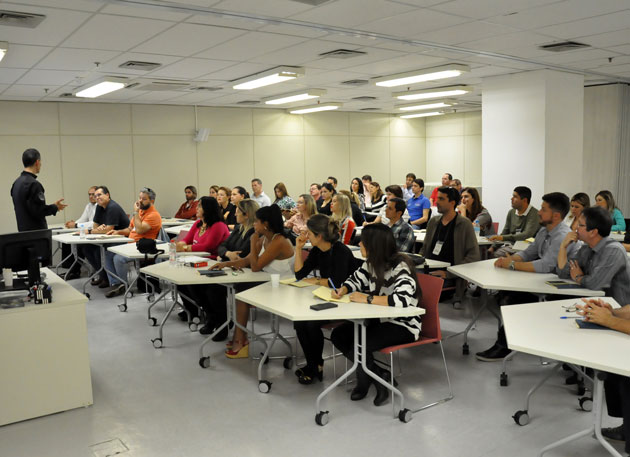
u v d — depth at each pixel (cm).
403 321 355
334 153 1290
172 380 420
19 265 386
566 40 564
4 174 906
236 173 1152
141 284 721
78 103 966
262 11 427
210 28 472
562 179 779
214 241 566
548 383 396
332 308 336
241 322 464
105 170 1000
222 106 1115
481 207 703
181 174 1083
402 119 1400
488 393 380
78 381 370
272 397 384
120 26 457
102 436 332
